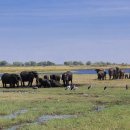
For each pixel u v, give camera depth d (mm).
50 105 42031
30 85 72875
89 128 28344
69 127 28828
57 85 69500
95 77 99688
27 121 32688
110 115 34344
